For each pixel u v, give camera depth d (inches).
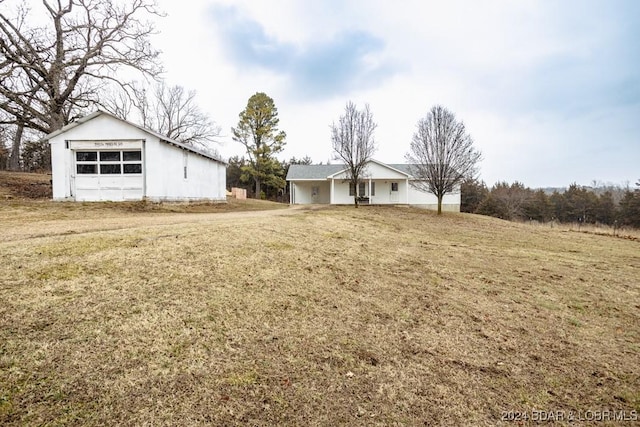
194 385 88.0
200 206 679.7
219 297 142.2
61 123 753.6
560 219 1658.5
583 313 174.4
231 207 770.8
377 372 103.6
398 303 163.8
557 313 171.3
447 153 779.4
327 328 129.9
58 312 113.9
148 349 100.9
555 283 229.0
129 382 85.8
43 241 187.5
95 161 543.5
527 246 410.0
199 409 79.4
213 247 207.6
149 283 145.1
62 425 70.1
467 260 281.4
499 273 244.2
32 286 129.3
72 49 768.3
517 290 205.5
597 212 1592.0
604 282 240.8
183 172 638.5
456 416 86.4
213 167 805.9
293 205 992.2
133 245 193.3
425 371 107.0
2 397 75.7
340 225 401.1
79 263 156.6
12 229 242.8
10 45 705.0
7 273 137.9
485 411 89.7
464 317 155.3
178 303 131.8
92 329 106.9
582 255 362.9
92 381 84.6
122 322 113.3
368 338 125.6
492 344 130.6
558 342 137.6
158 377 89.3
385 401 89.9
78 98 776.9
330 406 85.7
